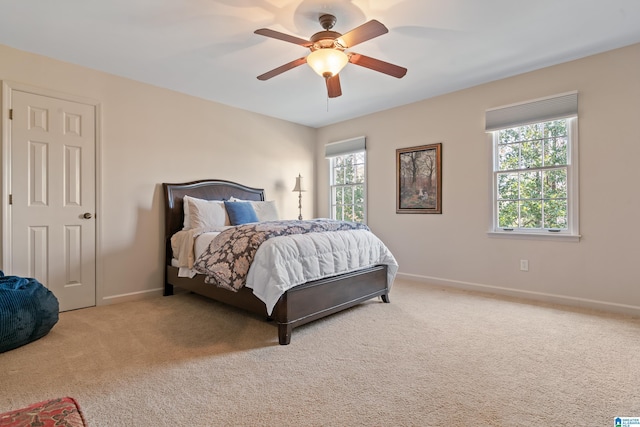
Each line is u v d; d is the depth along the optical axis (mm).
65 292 3127
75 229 3188
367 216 4891
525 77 3445
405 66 3260
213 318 2924
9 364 2020
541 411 1539
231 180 4457
